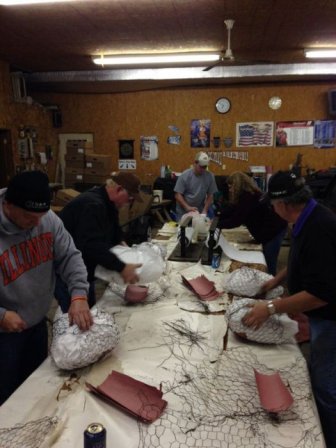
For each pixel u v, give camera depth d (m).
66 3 3.57
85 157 6.59
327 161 6.50
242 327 1.46
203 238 2.82
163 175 6.91
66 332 1.31
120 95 6.90
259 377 1.21
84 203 1.87
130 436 0.99
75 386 1.19
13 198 1.25
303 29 4.42
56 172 7.27
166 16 3.96
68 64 6.03
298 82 6.37
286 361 1.36
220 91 6.61
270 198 1.42
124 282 1.76
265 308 1.40
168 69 6.27
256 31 4.48
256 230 3.10
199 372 1.28
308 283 1.31
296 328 1.47
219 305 1.80
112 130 7.05
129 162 7.09
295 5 3.70
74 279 1.54
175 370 1.29
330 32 4.53
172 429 1.02
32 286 1.47
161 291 1.94
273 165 6.65
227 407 1.11
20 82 6.06
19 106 6.11
